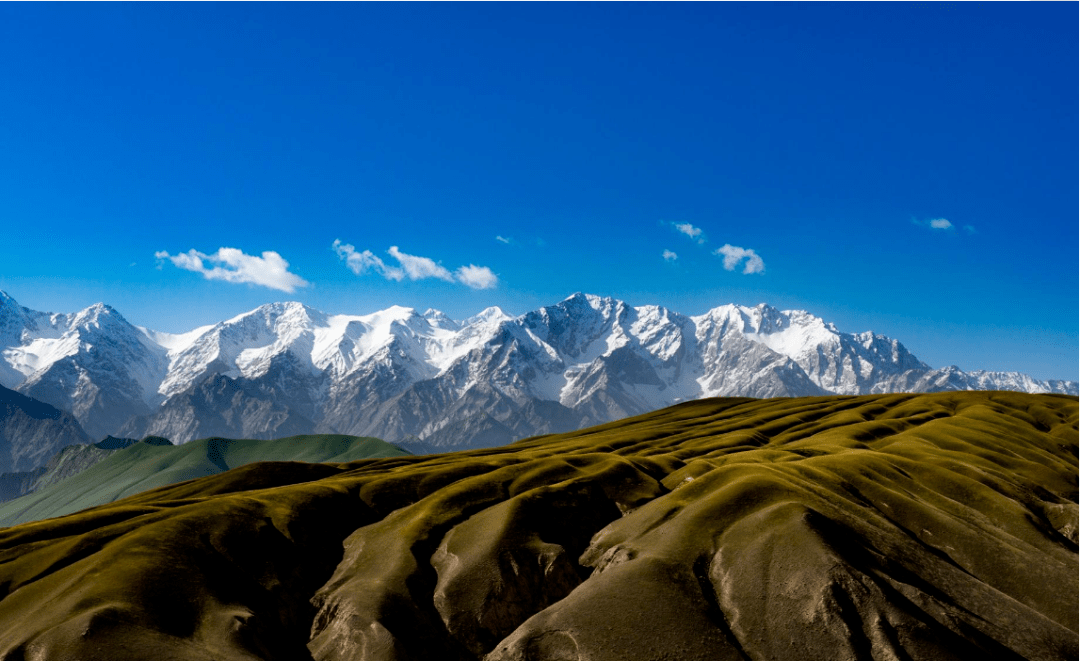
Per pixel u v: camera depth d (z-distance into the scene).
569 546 107.88
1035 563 102.00
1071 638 87.25
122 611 79.38
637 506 118.50
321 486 121.19
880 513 112.25
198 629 81.94
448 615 93.00
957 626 84.88
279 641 87.12
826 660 80.25
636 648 82.31
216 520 102.38
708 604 89.38
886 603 85.69
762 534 97.31
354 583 97.50
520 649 85.31
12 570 91.06
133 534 95.62
